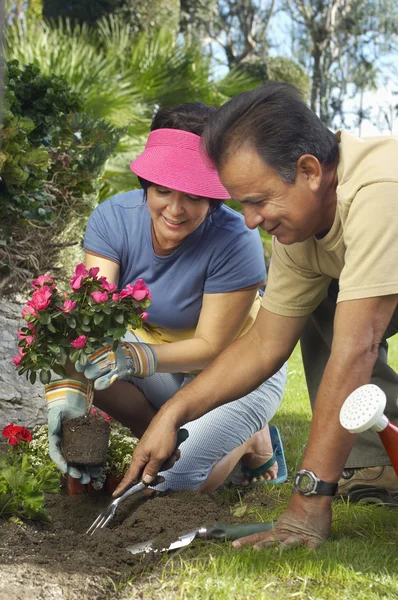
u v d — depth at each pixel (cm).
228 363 248
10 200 362
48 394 253
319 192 209
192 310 286
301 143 201
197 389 245
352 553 210
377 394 182
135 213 279
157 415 242
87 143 427
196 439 276
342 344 206
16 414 369
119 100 891
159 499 257
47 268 423
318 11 2798
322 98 2881
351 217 205
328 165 210
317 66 2823
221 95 1120
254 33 2862
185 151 247
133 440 317
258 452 315
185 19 2466
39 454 307
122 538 230
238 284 275
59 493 290
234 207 1029
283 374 312
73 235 445
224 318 275
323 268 237
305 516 216
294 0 2873
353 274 205
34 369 242
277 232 215
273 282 248
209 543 220
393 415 276
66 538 228
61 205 417
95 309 236
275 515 261
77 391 252
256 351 249
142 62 1040
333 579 193
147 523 241
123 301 241
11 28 948
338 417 208
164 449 237
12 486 236
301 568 198
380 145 209
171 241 268
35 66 404
